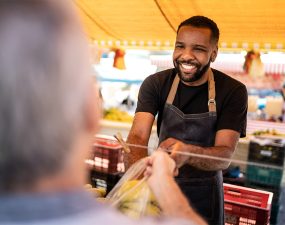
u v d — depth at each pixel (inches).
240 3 79.4
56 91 18.3
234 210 67.3
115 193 46.8
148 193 40.7
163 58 128.0
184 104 70.7
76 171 20.8
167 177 34.6
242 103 68.5
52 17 18.5
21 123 17.7
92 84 21.0
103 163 69.7
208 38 64.6
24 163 18.3
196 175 62.5
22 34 17.6
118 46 126.3
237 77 115.0
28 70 17.6
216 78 71.4
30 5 18.2
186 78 66.6
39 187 19.4
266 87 111.0
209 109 68.6
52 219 18.8
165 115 72.2
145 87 74.0
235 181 69.9
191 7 86.2
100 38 125.9
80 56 19.4
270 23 90.4
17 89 17.5
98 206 21.3
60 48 18.4
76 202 20.1
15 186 19.0
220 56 116.6
